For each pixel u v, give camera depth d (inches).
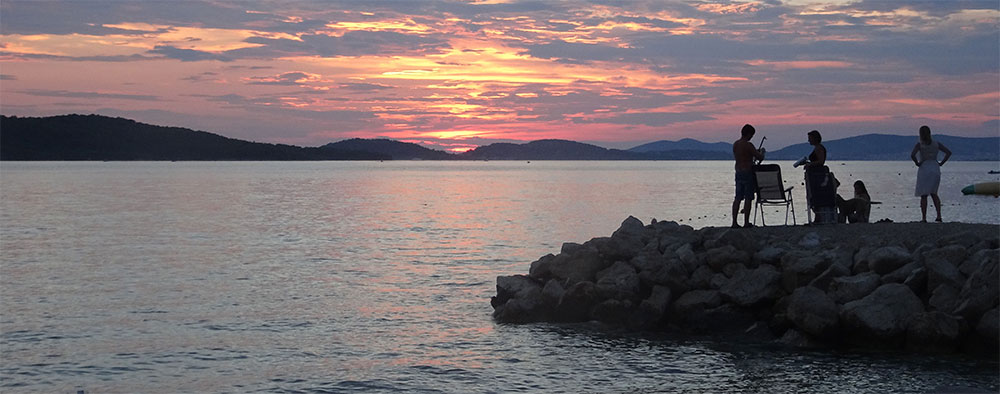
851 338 637.3
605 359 616.4
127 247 1379.2
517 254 1264.8
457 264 1145.4
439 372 588.4
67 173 6806.1
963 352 612.7
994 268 613.9
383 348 657.6
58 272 1080.8
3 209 2390.5
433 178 5935.0
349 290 925.2
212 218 2041.1
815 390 535.5
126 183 4611.2
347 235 1573.6
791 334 656.4
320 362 618.5
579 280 773.3
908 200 2618.1
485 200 2878.9
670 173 7637.8
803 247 737.0
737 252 741.3
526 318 748.6
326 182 4968.0
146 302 857.5
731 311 692.7
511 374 581.6
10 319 773.3
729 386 546.9
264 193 3472.0
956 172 7367.1
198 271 1083.3
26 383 573.6
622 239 799.1
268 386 560.1
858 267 687.7
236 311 806.5
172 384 568.1
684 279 731.4
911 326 617.3
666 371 584.1
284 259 1206.3
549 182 4916.3
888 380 550.9
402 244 1405.0
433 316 776.9
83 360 628.4
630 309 716.7
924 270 653.3
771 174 814.5
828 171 818.2
